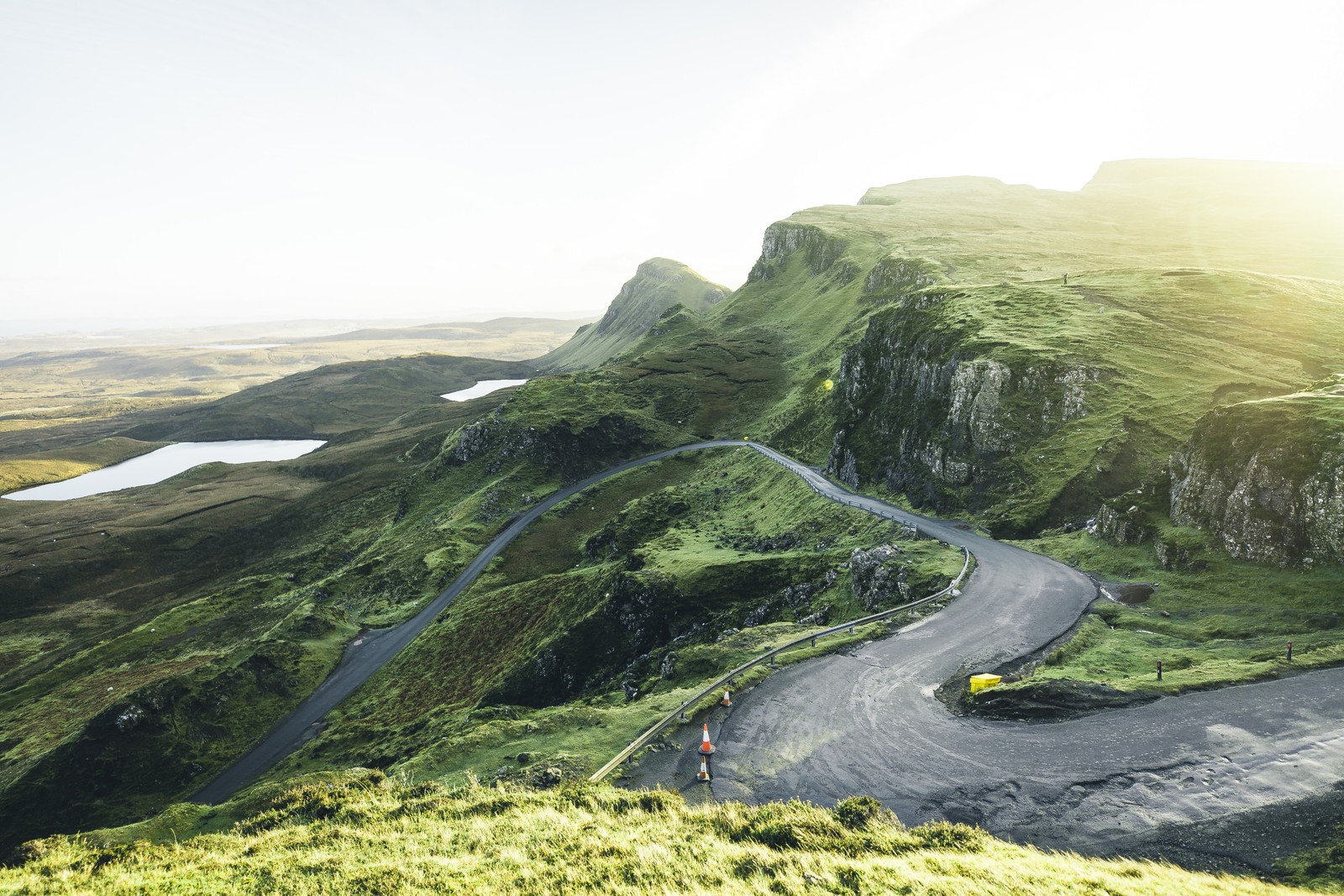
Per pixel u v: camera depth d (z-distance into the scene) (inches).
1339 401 1983.3
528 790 1080.2
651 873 698.8
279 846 847.7
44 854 852.6
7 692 5093.5
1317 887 762.2
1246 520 1916.8
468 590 5231.3
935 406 3740.2
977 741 1179.3
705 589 3314.5
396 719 3757.4
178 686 4119.1
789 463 5142.7
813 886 669.9
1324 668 1283.2
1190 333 3599.9
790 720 1315.2
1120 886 691.4
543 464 7106.3
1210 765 1024.2
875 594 2349.9
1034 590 2020.2
